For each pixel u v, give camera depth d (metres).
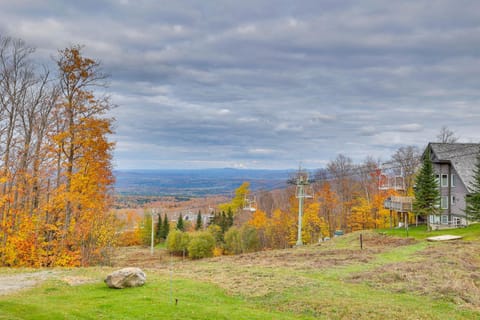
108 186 33.25
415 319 14.52
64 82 29.78
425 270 22.58
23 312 13.27
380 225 66.38
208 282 20.83
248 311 15.25
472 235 39.28
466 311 15.60
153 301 15.91
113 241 43.75
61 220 31.42
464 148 52.25
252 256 34.22
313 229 68.88
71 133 29.47
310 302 16.67
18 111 31.33
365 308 15.73
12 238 28.88
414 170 68.19
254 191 95.38
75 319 12.90
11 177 29.59
